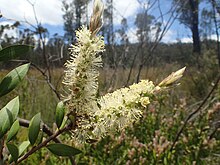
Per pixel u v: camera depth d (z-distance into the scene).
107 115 1.44
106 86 6.32
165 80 1.49
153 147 3.97
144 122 4.74
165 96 5.21
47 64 4.48
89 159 3.77
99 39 1.42
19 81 1.42
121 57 7.00
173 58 15.88
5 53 1.37
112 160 3.92
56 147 1.35
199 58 13.28
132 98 1.46
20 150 1.53
